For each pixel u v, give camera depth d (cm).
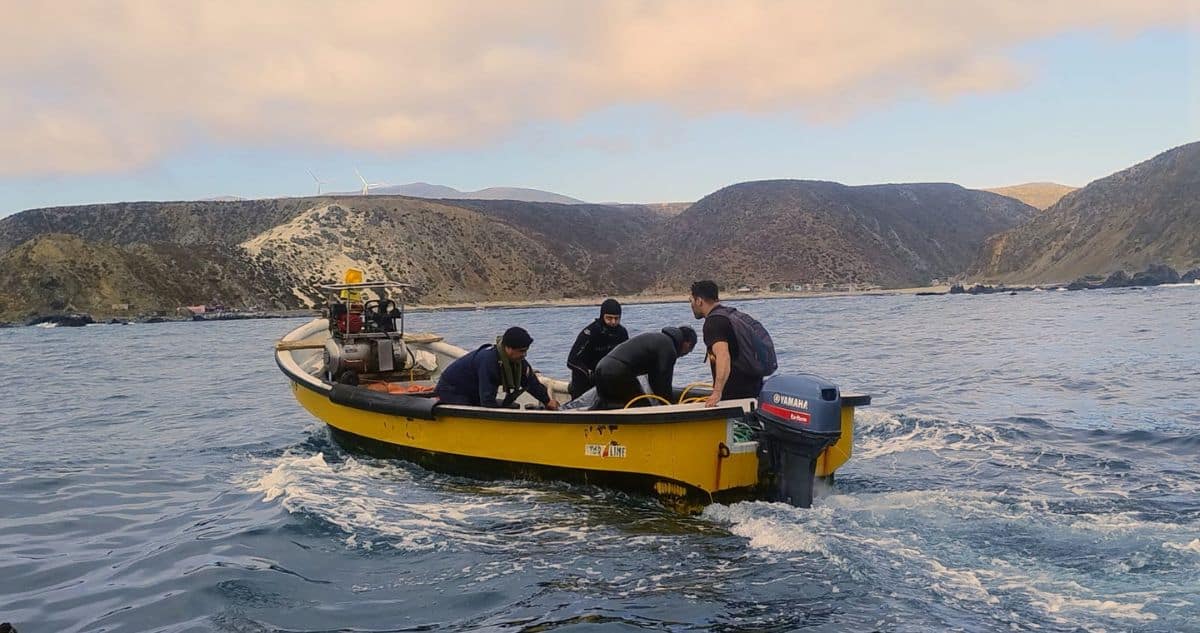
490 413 708
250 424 1196
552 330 4253
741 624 394
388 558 515
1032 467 760
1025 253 16150
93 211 17812
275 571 492
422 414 765
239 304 10662
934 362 1872
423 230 15300
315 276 12331
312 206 17388
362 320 1024
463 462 752
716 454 594
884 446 870
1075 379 1445
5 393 1761
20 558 548
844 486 693
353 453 912
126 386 1884
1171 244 12925
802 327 3775
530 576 473
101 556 549
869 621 392
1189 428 927
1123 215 14512
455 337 3703
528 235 19312
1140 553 482
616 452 636
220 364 2575
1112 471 736
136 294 9438
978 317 4266
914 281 18612
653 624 397
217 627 412
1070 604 407
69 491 752
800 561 482
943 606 409
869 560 478
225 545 546
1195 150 14100
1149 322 3150
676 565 484
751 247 18812
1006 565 468
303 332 1221
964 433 925
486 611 422
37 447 1023
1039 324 3334
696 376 1631
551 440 677
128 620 426
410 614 423
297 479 750
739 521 562
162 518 652
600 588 449
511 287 15588
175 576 490
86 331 6412
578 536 552
